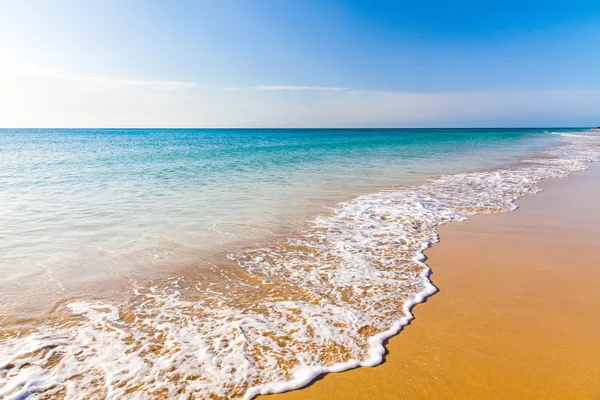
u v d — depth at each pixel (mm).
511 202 9875
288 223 7723
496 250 6121
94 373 3102
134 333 3693
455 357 3312
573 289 4637
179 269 5301
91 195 10633
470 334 3672
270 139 64125
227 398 2836
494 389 2908
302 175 15172
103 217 8086
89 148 37000
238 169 17312
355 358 3316
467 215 8484
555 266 5402
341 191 11414
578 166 18844
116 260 5598
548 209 9047
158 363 3232
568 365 3172
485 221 7949
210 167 18125
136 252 5941
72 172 16016
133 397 2828
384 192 11266
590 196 10625
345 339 3600
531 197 10539
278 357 3324
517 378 3025
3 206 9133
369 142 46844
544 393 2855
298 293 4586
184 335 3658
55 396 2840
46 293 4516
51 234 6816
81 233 6902
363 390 2928
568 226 7508
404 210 8914
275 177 14539
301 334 3682
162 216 8195
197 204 9461
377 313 4094
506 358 3283
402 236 6895
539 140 51406
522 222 7852
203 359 3287
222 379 3037
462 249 6180
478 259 5719
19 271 5137
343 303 4328
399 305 4273
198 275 5105
